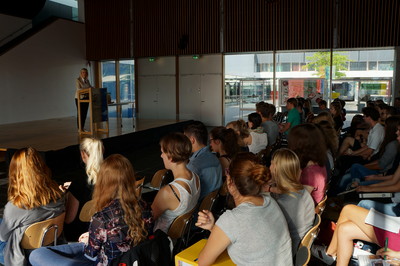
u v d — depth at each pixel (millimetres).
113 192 1991
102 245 1959
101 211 1941
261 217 1743
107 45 13969
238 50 12156
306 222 2195
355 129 5762
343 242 2598
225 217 1760
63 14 14008
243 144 4484
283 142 7953
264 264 1722
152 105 13828
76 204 2713
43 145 6781
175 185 2439
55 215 2480
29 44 12070
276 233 1762
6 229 2314
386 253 2357
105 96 8508
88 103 8516
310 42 11297
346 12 10836
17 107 11766
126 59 14055
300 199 2184
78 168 6738
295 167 2215
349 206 2670
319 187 2756
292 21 11414
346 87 11289
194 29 12672
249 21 11930
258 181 1773
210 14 12406
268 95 12203
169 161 2514
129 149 8578
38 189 2340
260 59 12164
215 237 1757
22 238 2344
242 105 12602
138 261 1840
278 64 11953
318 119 5312
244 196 1818
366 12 10633
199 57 12859
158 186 4133
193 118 13258
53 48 12953
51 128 9781
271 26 11664
